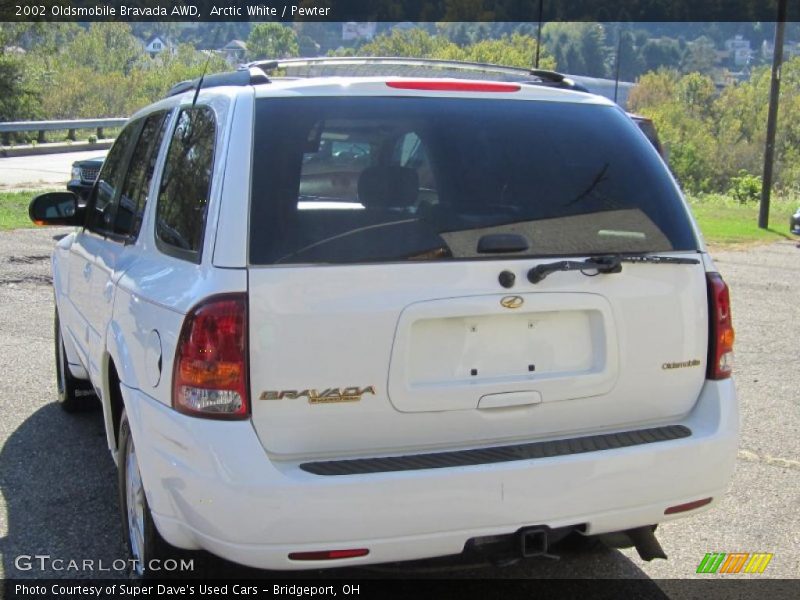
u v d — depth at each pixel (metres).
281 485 2.85
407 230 3.14
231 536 2.88
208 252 3.03
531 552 3.17
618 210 3.44
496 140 3.47
